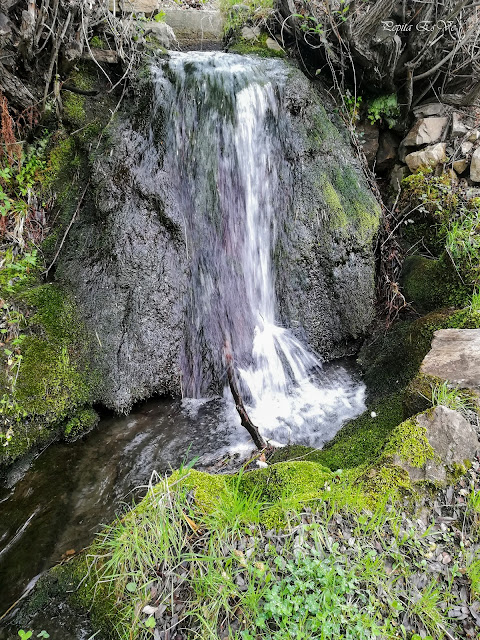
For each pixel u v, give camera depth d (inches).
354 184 189.3
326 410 160.1
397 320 183.0
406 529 91.0
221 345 170.6
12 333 137.3
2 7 134.3
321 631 75.5
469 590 84.1
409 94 196.2
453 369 120.9
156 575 85.9
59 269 153.9
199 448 143.2
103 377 151.0
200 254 168.7
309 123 183.2
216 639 75.8
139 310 158.1
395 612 80.0
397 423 130.2
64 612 89.4
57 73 157.1
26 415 132.0
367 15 172.7
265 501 97.5
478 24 175.9
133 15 181.5
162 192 161.6
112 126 159.9
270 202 178.4
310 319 180.7
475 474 97.0
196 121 167.8
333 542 88.0
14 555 108.1
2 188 149.9
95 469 134.5
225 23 223.1
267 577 81.7
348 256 180.4
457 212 179.3
